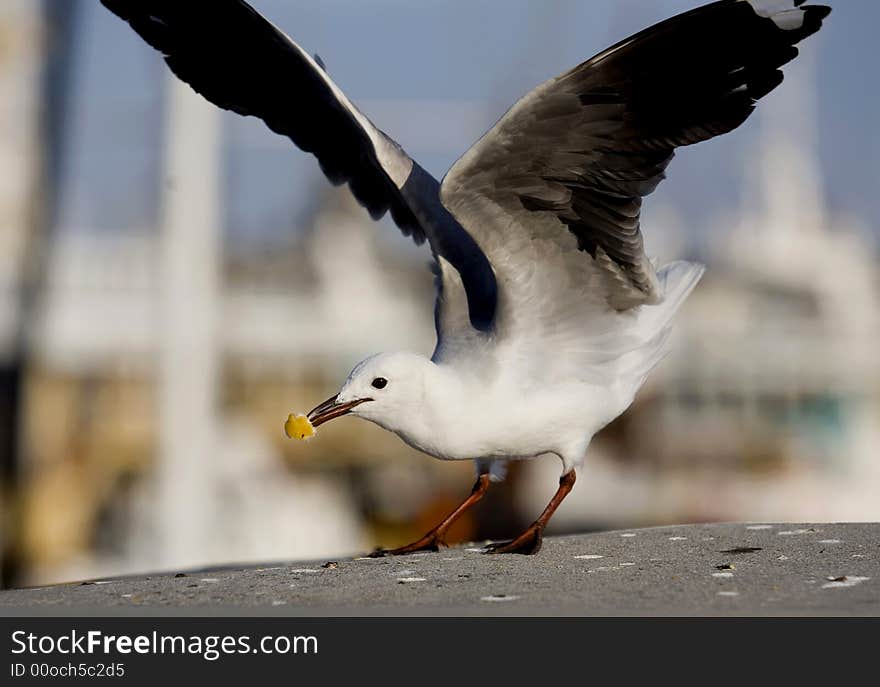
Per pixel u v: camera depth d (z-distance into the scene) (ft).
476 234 31.09
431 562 31.07
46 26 87.15
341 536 95.35
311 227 116.57
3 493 90.63
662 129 29.32
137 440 99.30
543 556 31.27
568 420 32.19
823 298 123.95
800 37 28.96
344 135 36.45
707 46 28.60
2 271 89.56
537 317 32.40
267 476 98.22
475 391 31.58
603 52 27.78
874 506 111.34
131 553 89.04
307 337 109.50
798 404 113.91
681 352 110.83
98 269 101.96
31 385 94.17
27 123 87.66
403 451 101.35
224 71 36.17
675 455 106.63
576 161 29.50
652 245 127.54
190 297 79.61
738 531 34.47
